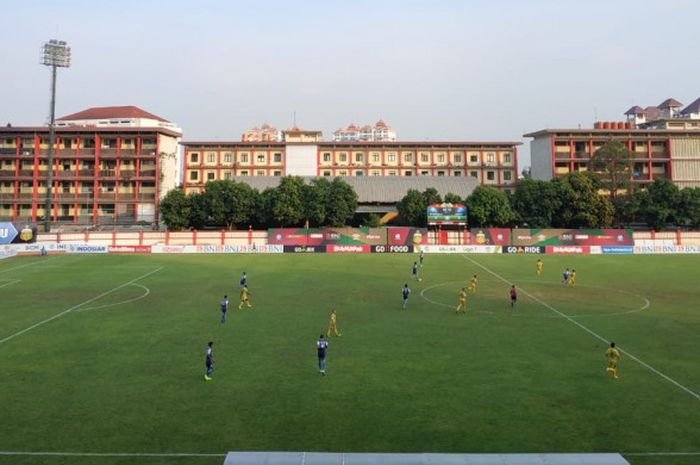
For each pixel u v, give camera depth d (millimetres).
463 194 111125
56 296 45531
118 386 23297
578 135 120562
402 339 31781
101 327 34375
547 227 95000
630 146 119500
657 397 22234
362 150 128375
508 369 25938
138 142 112875
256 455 14352
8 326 34562
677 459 16875
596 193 95188
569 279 54594
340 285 52219
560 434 18594
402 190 110688
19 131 109500
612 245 85125
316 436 18344
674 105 139250
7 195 110688
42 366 26109
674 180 117188
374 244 85125
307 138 134000
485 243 85750
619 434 18641
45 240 83250
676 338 32188
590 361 27344
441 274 60781
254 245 83625
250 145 125312
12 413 20281
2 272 60406
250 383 23750
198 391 22719
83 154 111812
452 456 14445
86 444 17703
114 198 111562
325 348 25250
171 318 37125
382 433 18594
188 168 125188
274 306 41625
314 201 92938
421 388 23188
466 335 32844
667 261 73812
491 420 19781
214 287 50562
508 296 46812
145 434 18484
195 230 91750
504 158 129375
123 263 69312
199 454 17047
